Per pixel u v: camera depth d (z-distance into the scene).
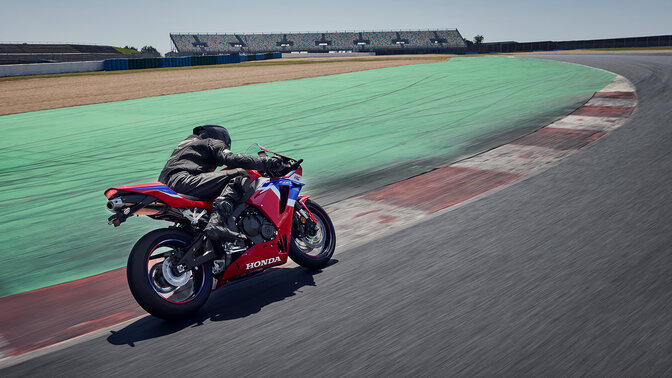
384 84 23.72
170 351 2.97
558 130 9.89
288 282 3.94
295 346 2.92
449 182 6.79
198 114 16.62
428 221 5.16
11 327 3.48
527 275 3.65
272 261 3.94
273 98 20.17
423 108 15.02
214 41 137.88
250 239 3.82
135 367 2.81
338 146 10.13
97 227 5.91
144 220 6.07
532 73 25.61
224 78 33.53
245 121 14.40
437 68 33.62
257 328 3.19
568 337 2.80
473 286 3.53
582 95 15.09
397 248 4.44
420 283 3.66
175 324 3.34
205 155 3.79
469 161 7.97
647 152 7.30
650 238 4.16
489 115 12.82
